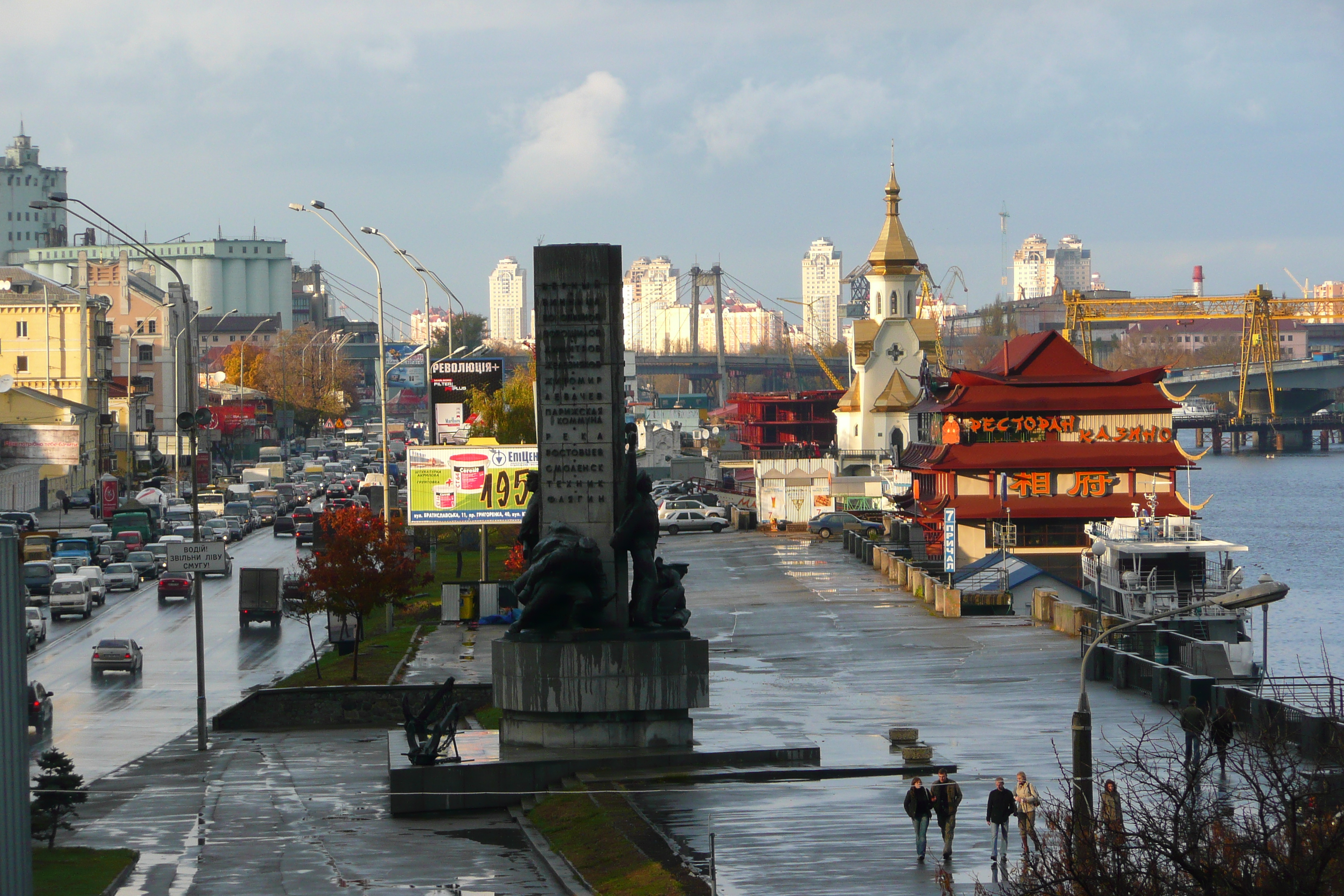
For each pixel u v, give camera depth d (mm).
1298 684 72250
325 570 85750
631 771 53781
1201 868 28609
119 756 66312
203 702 68000
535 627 56000
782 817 47312
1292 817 28891
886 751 56469
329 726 75125
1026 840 40531
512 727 56344
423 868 45281
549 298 55375
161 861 46500
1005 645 85250
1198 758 35406
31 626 98688
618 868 42594
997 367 148625
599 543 55875
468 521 102875
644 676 55250
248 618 106000
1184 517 119750
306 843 48906
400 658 89625
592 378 55500
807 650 86562
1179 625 95625
